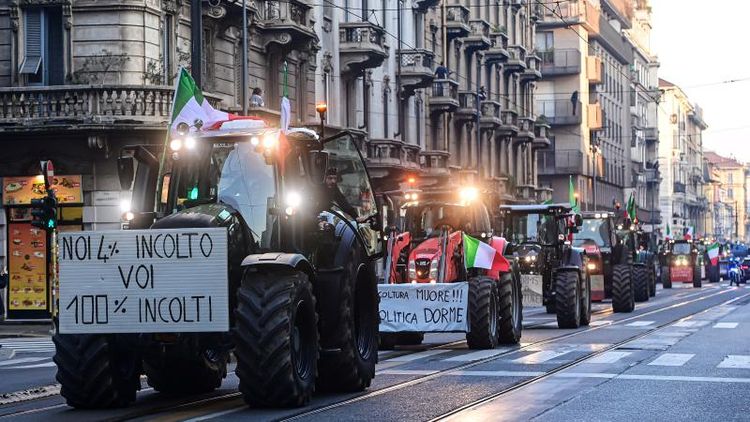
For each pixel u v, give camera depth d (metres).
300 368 13.05
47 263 32.03
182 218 13.00
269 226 13.53
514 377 16.02
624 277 35.50
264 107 37.69
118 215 33.88
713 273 84.06
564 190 90.31
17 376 19.02
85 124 33.06
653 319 31.14
